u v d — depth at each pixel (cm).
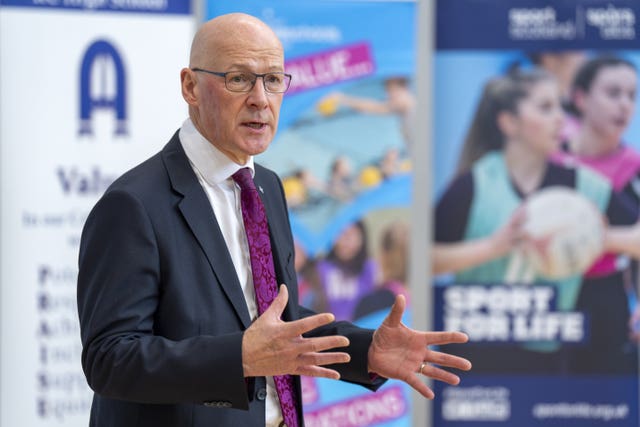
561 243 930
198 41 441
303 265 906
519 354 933
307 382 898
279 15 893
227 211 450
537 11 924
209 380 379
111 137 862
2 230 845
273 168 901
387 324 443
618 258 931
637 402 933
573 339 933
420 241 917
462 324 933
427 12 908
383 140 910
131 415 423
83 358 410
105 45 858
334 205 907
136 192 421
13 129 846
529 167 930
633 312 933
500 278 933
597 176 929
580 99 928
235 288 429
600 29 925
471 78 928
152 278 412
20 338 849
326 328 477
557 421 934
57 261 855
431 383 926
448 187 931
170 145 456
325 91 902
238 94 429
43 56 849
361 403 905
